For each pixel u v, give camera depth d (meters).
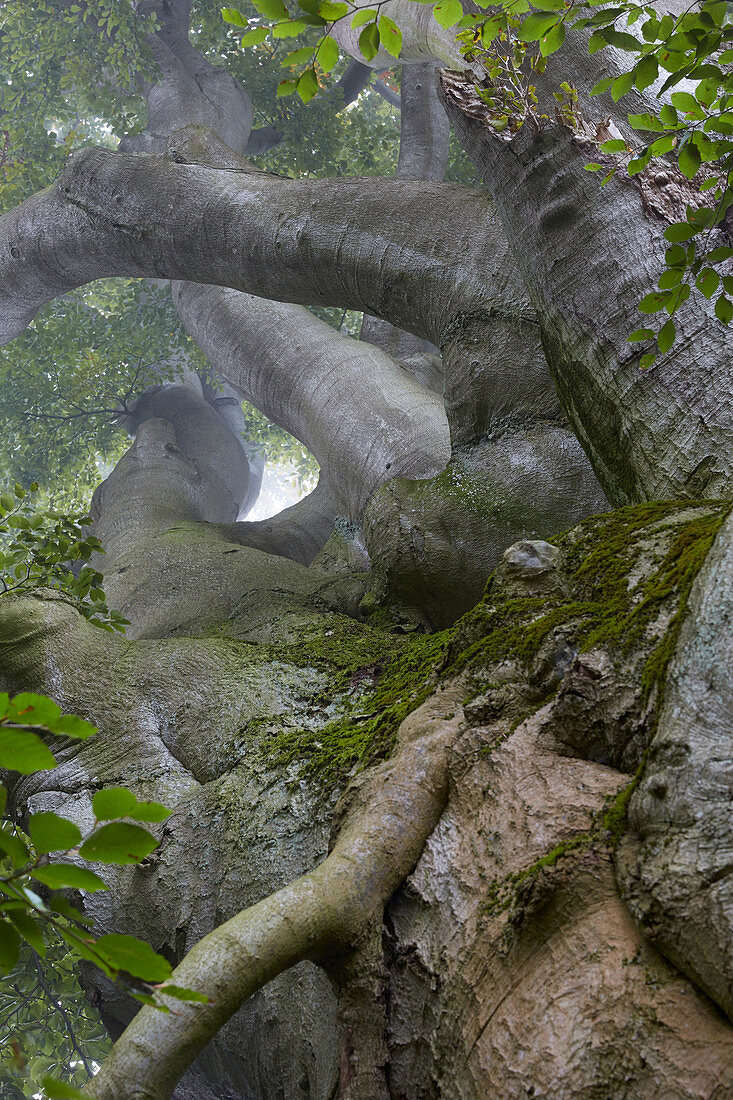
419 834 2.30
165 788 3.70
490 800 2.25
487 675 2.61
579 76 4.64
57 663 4.20
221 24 13.83
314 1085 2.59
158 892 3.31
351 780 2.68
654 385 3.34
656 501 3.06
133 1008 4.00
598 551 2.83
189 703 4.05
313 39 13.68
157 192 6.42
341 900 2.11
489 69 4.11
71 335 12.88
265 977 1.98
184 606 6.42
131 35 12.21
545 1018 1.77
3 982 6.45
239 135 12.81
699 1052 1.59
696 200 3.72
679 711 1.89
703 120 3.09
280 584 6.44
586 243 3.71
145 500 9.16
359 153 14.20
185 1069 1.89
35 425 13.39
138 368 12.64
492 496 4.96
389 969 2.18
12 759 1.19
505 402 5.12
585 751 2.22
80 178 6.75
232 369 8.02
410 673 3.49
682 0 4.95
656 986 1.70
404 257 5.47
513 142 3.90
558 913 1.90
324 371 7.26
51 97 13.73
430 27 6.20
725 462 3.04
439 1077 1.97
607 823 1.96
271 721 3.73
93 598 4.83
